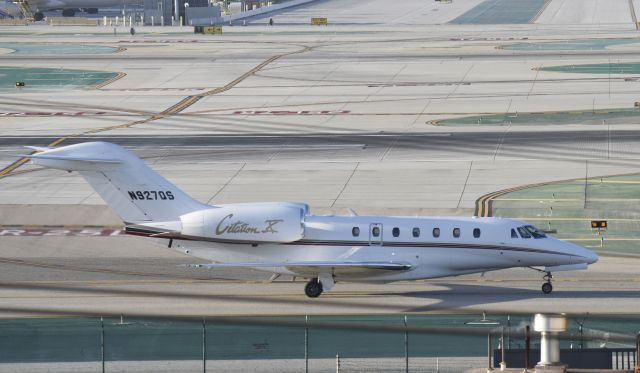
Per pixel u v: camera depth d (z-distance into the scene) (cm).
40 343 16488
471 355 15738
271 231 19188
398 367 15338
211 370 15362
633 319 17438
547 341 12450
